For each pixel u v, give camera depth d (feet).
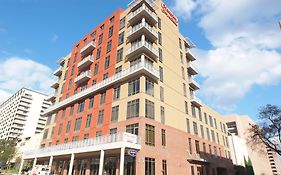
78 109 139.95
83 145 100.37
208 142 151.33
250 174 204.74
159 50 124.88
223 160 159.74
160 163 94.68
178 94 129.70
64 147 112.37
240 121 273.13
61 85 180.96
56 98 179.52
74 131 132.57
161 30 133.90
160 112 107.55
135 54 114.01
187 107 136.26
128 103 104.12
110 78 119.55
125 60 119.24
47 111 172.96
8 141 239.09
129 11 133.80
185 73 146.82
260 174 242.17
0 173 147.13
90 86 138.41
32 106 438.40
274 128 132.98
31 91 449.48
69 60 186.60
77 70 165.68
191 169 115.85
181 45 154.20
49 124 168.66
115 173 92.68
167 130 107.55
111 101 114.62
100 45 149.07
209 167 134.10
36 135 245.65
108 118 110.83
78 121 133.49
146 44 111.14
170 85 124.47
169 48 136.36
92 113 123.75
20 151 237.86
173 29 149.07
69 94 161.68
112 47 135.44
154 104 105.09
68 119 144.97
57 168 133.39
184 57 152.87
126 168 89.66
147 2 123.75
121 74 112.98
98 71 137.59
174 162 103.60
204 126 154.71
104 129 109.60
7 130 412.57
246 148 225.97
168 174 96.89
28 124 421.18
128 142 83.56
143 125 93.04
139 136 90.27
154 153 93.40
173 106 120.37
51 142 152.05
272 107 135.85
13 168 214.69
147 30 114.11
